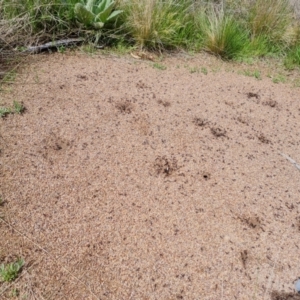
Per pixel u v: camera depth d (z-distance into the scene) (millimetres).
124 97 2516
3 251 1504
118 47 3283
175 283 1485
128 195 1806
